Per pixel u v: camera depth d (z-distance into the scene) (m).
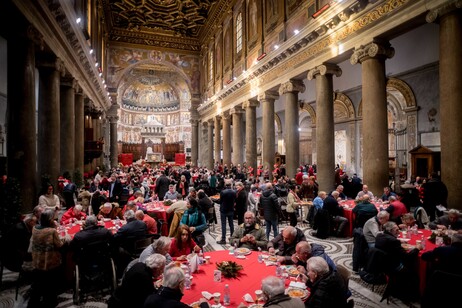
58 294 5.01
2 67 12.97
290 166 14.15
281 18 14.78
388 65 14.31
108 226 6.62
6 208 6.30
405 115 15.30
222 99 23.94
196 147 31.62
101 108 25.17
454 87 6.95
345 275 3.61
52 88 10.58
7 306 4.63
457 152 6.91
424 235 5.75
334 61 11.30
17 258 4.87
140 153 41.00
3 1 6.80
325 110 11.61
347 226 8.36
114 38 29.00
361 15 9.45
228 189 8.23
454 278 3.38
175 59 31.02
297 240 4.72
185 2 24.45
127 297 3.15
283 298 2.72
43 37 9.07
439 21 7.41
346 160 18.25
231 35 22.19
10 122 7.98
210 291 3.40
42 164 10.50
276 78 15.20
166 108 44.84
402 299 4.73
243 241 5.14
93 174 18.39
